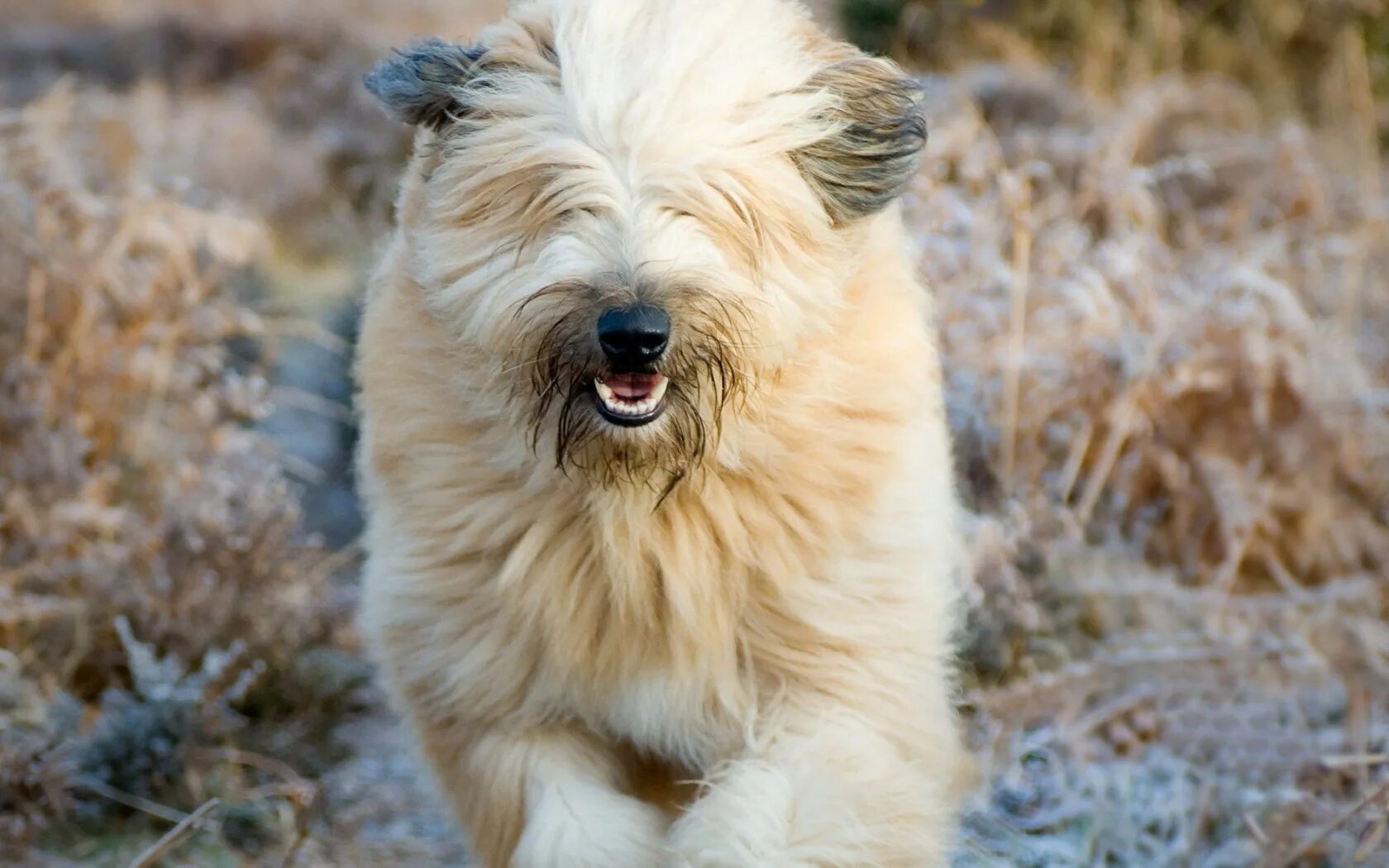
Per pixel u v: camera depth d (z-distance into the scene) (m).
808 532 7.91
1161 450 12.34
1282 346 12.62
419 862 9.73
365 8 35.41
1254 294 13.00
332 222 20.98
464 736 8.19
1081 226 13.84
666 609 7.92
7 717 10.49
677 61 7.63
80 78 30.64
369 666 12.20
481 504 7.89
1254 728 9.91
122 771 10.16
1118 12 20.88
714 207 7.50
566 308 7.32
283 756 10.95
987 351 12.26
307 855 9.77
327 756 11.05
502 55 7.98
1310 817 9.24
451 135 8.04
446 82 8.09
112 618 11.36
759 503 7.86
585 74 7.61
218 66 32.38
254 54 32.59
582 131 7.55
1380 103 19.62
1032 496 11.90
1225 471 12.17
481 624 8.02
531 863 7.50
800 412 7.84
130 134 18.34
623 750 8.42
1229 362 12.46
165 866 9.50
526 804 7.97
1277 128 18.08
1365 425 12.84
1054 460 12.35
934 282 12.25
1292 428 12.62
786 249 7.74
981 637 10.93
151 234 13.33
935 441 8.51
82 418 12.73
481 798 8.09
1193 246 14.46
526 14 8.11
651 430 7.50
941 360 12.03
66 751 10.09
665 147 7.50
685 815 7.56
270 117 25.73
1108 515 12.30
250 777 10.71
